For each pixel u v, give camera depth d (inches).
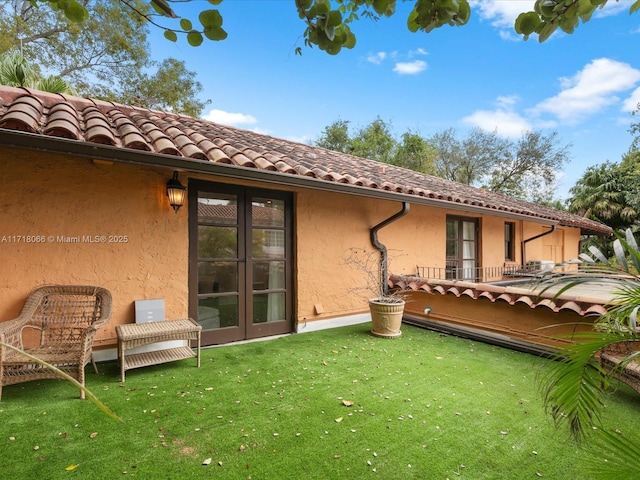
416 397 122.3
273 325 206.7
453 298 210.4
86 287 143.1
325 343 188.9
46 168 142.2
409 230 276.8
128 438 93.8
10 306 135.2
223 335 188.5
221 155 147.9
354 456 88.0
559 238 470.0
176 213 171.3
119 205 157.2
